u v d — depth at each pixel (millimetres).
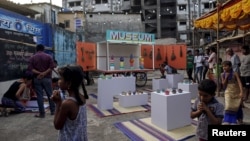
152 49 16000
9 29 10484
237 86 5891
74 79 2668
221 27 11953
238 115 6129
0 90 9164
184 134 5945
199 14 53594
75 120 2633
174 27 60469
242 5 7793
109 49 15477
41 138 5848
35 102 9305
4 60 9508
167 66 14930
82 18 35312
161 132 6113
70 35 22438
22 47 10867
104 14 36875
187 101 6578
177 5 59125
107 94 8773
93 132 6215
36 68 7711
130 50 16062
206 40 27609
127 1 60656
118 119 7488
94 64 15703
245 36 13156
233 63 9320
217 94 10141
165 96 6230
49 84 7855
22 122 7211
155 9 60094
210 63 12750
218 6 10023
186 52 17344
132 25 37688
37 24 14469
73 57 23328
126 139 5676
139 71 14680
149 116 7801
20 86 8453
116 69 15570
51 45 16859
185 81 10781
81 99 2703
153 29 60812
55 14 32875
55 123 2650
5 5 19328
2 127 6727
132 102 9141
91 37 36062
